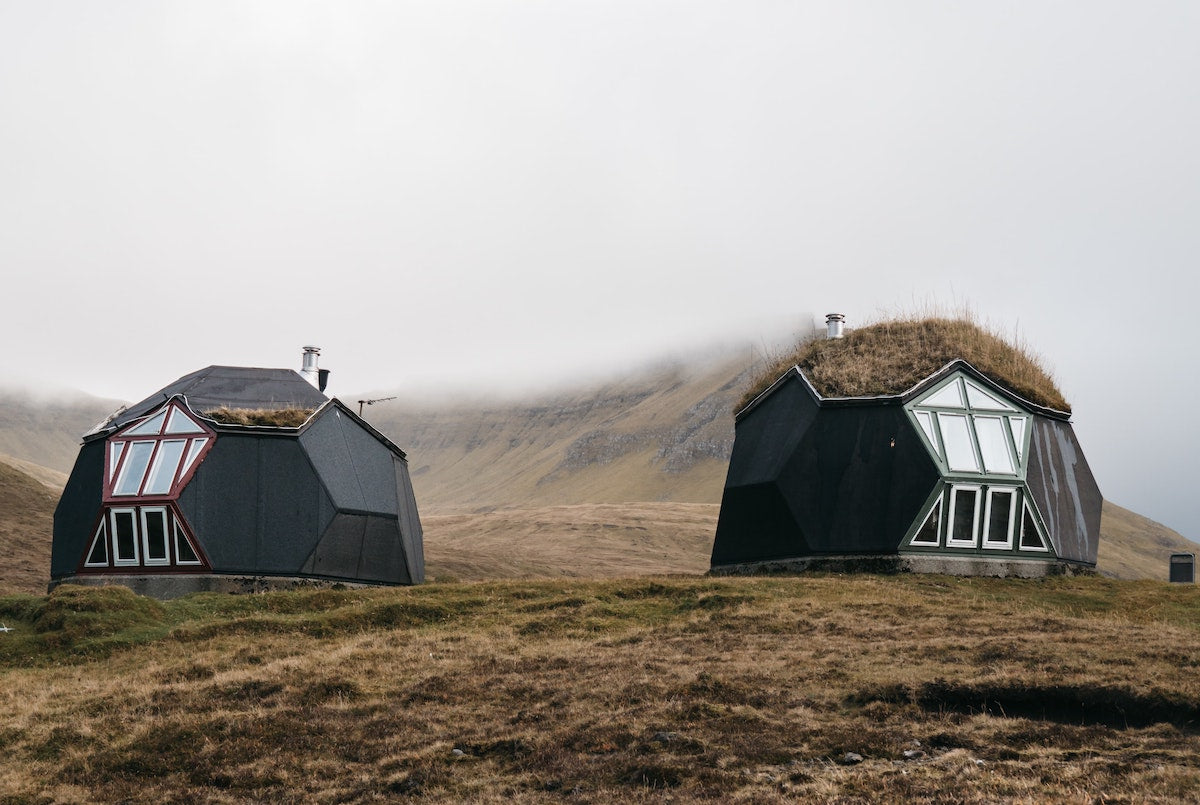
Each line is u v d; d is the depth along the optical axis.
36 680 32.12
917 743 21.91
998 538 44.00
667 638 32.44
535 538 156.62
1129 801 18.02
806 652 29.00
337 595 40.22
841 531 44.28
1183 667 25.11
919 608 33.84
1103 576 46.81
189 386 49.97
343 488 48.28
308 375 54.88
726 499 48.66
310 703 27.84
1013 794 18.83
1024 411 46.22
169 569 45.50
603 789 20.67
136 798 22.98
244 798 22.41
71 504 48.94
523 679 28.53
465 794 21.28
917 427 44.59
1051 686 23.64
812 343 51.56
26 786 24.00
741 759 21.55
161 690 29.47
